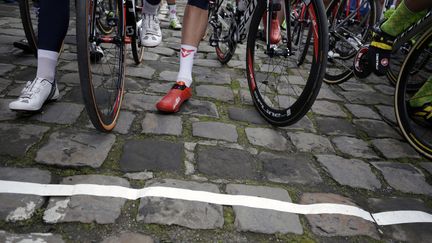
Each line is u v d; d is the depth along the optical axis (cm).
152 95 215
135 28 204
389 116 233
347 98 255
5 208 115
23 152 144
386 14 254
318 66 162
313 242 119
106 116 162
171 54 305
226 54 280
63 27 168
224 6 320
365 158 179
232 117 201
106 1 209
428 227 135
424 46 189
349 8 296
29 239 106
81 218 115
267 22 188
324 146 184
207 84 245
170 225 117
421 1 177
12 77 213
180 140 169
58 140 155
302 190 146
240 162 158
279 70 292
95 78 223
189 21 198
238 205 131
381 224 134
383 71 209
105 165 144
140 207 123
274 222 125
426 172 174
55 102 187
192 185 138
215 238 115
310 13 170
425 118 218
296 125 202
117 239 110
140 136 168
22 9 224
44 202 120
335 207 138
